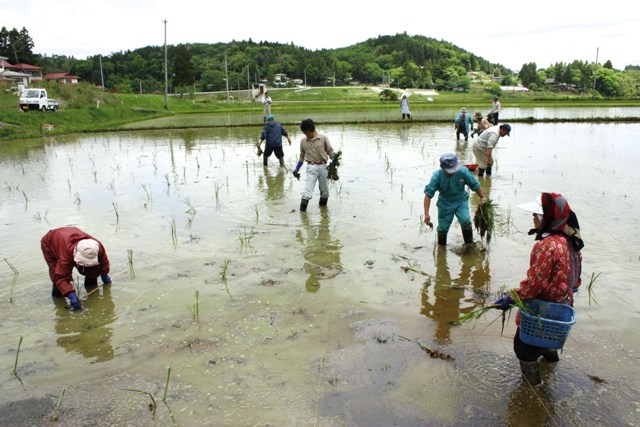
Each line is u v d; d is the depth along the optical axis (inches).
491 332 194.4
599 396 153.3
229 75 5452.8
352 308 216.5
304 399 154.7
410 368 170.4
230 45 7834.6
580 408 148.0
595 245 285.9
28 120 1205.7
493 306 167.9
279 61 6825.8
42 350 187.6
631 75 6245.1
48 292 240.1
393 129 1041.5
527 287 152.3
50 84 1706.4
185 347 186.9
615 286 231.1
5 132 1007.0
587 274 245.6
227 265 268.7
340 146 750.5
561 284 150.6
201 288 239.8
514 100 2913.4
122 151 757.3
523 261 268.2
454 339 189.8
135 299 229.1
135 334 197.6
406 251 287.1
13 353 185.8
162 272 260.4
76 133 1083.9
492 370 168.2
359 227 335.0
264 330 198.2
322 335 193.8
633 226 319.0
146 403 154.7
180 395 158.2
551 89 6230.3
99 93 1865.2
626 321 199.3
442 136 890.1
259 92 3604.8
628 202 378.3
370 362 174.4
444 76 6200.8
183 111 2075.5
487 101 2827.3
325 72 6378.0
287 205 398.6
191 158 665.6
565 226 152.9
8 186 488.7
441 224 287.3
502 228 325.4
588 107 2105.1
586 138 838.5
